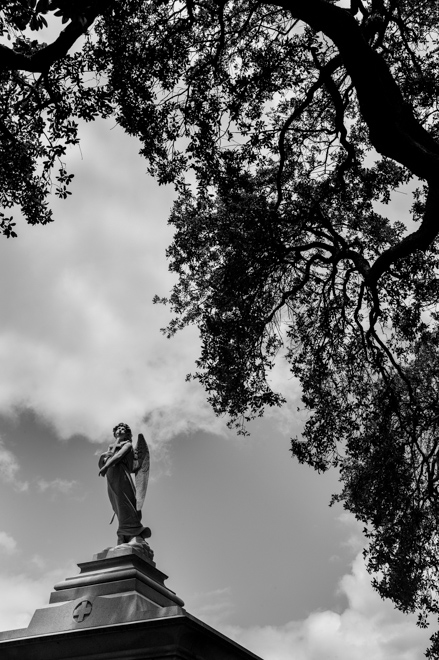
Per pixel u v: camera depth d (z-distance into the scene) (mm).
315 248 17516
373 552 18375
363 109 12047
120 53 14711
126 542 12055
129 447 12602
